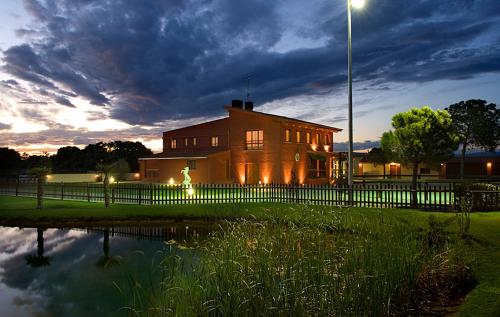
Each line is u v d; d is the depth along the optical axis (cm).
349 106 1962
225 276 630
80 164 7488
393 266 692
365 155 6019
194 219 1731
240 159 3700
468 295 660
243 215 1650
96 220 1733
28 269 1038
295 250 718
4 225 1703
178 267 729
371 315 610
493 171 5678
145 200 2109
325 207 1573
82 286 878
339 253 732
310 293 610
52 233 1538
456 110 5628
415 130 2259
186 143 4162
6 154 6631
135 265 1031
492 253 858
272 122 3522
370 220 1030
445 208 1566
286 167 3541
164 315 596
